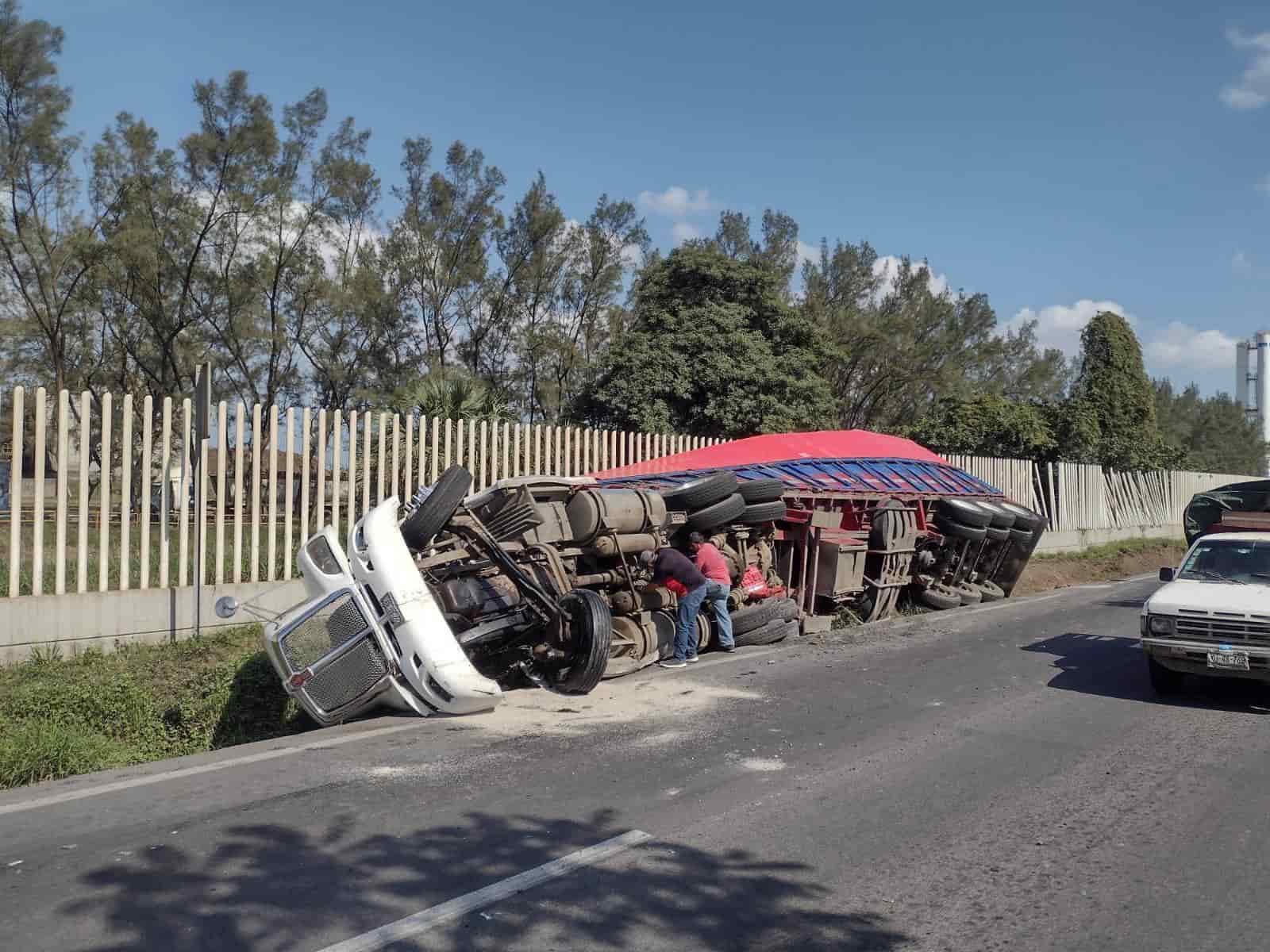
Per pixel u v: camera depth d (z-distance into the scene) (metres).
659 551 11.04
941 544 16.58
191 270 27.64
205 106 27.17
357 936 4.30
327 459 12.76
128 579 10.46
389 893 4.75
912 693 9.66
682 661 10.95
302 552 8.66
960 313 40.16
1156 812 6.21
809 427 27.09
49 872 4.96
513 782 6.54
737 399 26.28
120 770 6.79
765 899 4.81
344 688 8.03
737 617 12.28
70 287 26.98
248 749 7.34
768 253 39.88
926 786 6.65
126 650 10.23
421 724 8.10
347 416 13.29
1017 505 18.44
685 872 5.11
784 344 28.59
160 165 27.05
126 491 10.44
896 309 39.97
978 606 17.05
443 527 9.13
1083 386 36.50
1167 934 4.52
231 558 11.87
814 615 14.01
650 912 4.62
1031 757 7.43
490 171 33.38
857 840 5.62
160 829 5.59
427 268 33.03
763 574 13.15
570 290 35.12
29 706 8.22
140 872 4.96
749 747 7.53
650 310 28.03
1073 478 28.72
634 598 10.75
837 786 6.61
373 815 5.86
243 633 10.95
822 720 8.47
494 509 10.24
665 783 6.60
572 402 30.41
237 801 6.09
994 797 6.46
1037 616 15.66
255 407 11.45
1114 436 34.53
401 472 13.05
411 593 8.06
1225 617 9.02
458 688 7.93
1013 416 29.86
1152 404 36.72
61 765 7.22
